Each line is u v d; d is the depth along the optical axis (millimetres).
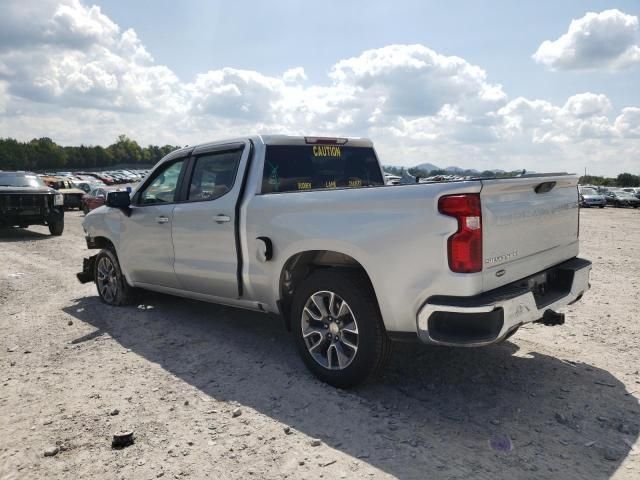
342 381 3744
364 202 3520
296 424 3297
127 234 5828
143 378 4090
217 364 4344
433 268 3164
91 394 3811
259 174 4469
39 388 3949
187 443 3094
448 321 3166
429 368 4164
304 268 4238
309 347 3965
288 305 4250
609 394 3662
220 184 4758
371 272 3459
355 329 3654
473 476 2711
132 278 5965
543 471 2752
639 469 2766
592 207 39531
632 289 6965
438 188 3152
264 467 2830
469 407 3492
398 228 3305
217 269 4680
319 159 4969
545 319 3566
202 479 2734
